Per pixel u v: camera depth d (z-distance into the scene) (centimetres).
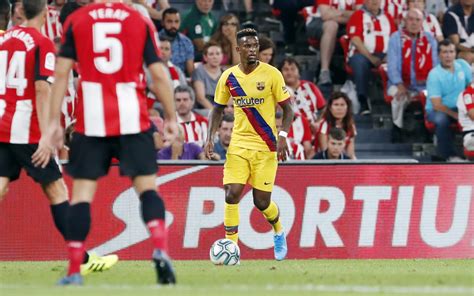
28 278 2673
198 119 4406
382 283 2430
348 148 4588
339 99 4553
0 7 3041
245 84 3275
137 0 5178
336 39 5419
